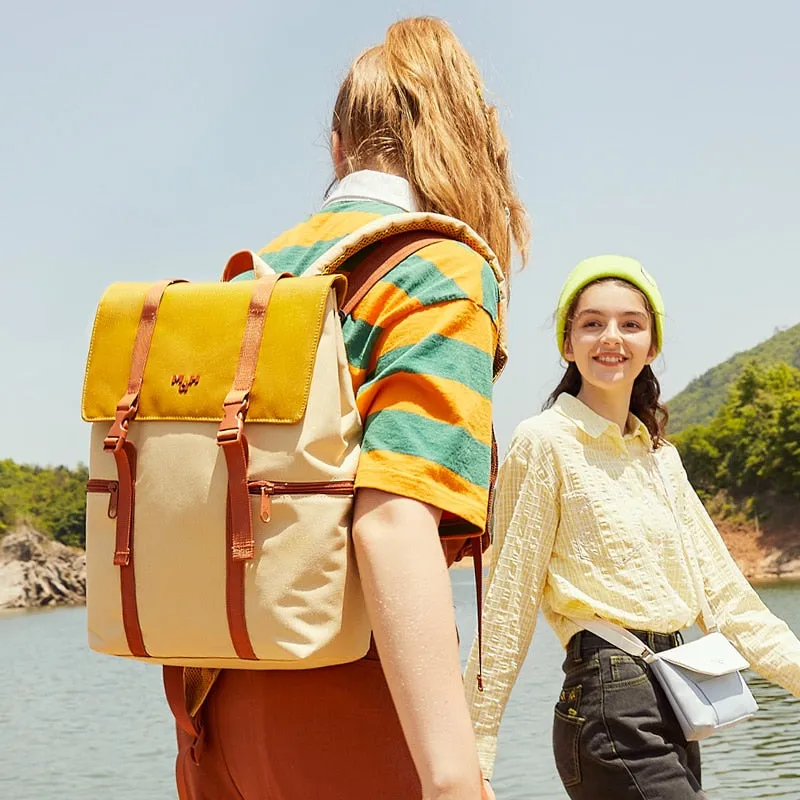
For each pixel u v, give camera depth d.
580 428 3.10
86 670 35.62
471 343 1.36
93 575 1.40
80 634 61.56
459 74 1.68
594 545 3.01
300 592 1.28
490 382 1.36
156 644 1.36
